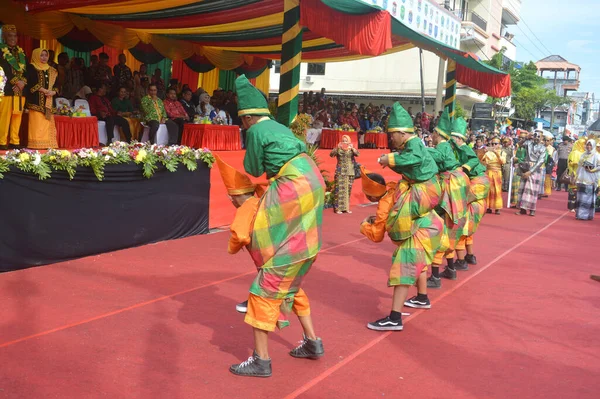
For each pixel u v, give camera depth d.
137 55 17.08
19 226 6.41
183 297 5.84
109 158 7.31
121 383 3.83
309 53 17.25
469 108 38.34
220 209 9.81
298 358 4.48
